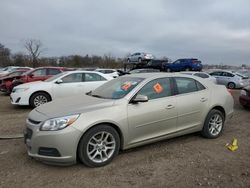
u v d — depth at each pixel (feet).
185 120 16.99
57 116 13.04
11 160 14.48
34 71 43.80
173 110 16.26
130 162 14.26
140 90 15.42
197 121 17.66
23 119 24.86
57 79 31.71
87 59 206.28
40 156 12.87
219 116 18.84
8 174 12.82
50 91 30.86
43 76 43.62
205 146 16.92
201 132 18.42
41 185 11.80
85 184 11.89
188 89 17.58
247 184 11.83
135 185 11.80
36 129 12.96
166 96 16.29
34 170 13.25
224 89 19.83
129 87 15.69
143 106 15.11
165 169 13.42
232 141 17.90
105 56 205.98
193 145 17.08
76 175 12.74
